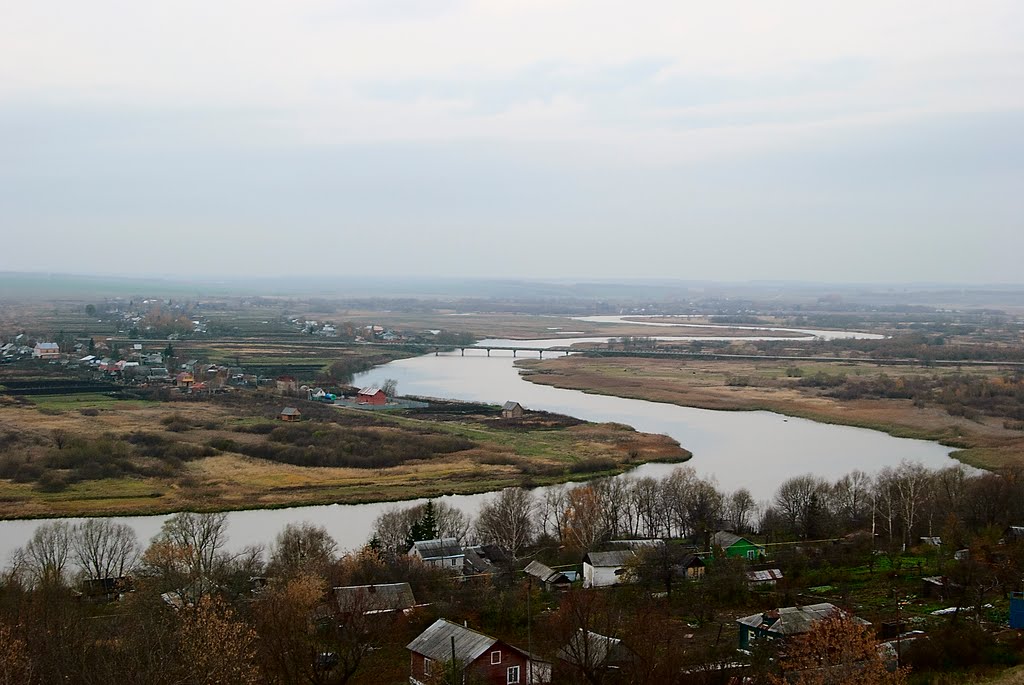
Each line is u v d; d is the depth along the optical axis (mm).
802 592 110688
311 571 102562
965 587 104375
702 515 144500
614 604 99938
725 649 87438
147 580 100312
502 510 138625
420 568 111375
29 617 80688
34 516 154250
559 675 81500
